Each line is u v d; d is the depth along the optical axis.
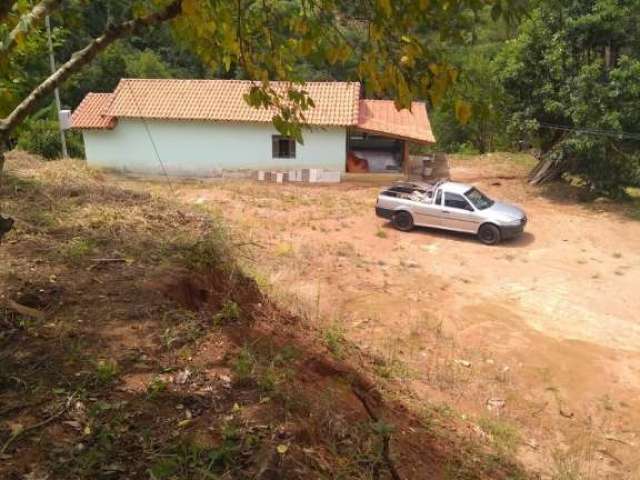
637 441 7.52
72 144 27.55
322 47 3.29
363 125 23.41
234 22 3.76
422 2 2.71
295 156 23.97
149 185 20.88
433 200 16.44
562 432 7.58
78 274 5.78
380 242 15.81
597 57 18.77
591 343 10.38
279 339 6.01
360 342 9.18
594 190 20.27
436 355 9.42
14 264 5.79
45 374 3.89
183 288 6.05
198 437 3.42
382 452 3.97
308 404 4.21
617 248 15.72
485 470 5.32
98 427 3.39
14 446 3.15
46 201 8.67
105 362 4.11
